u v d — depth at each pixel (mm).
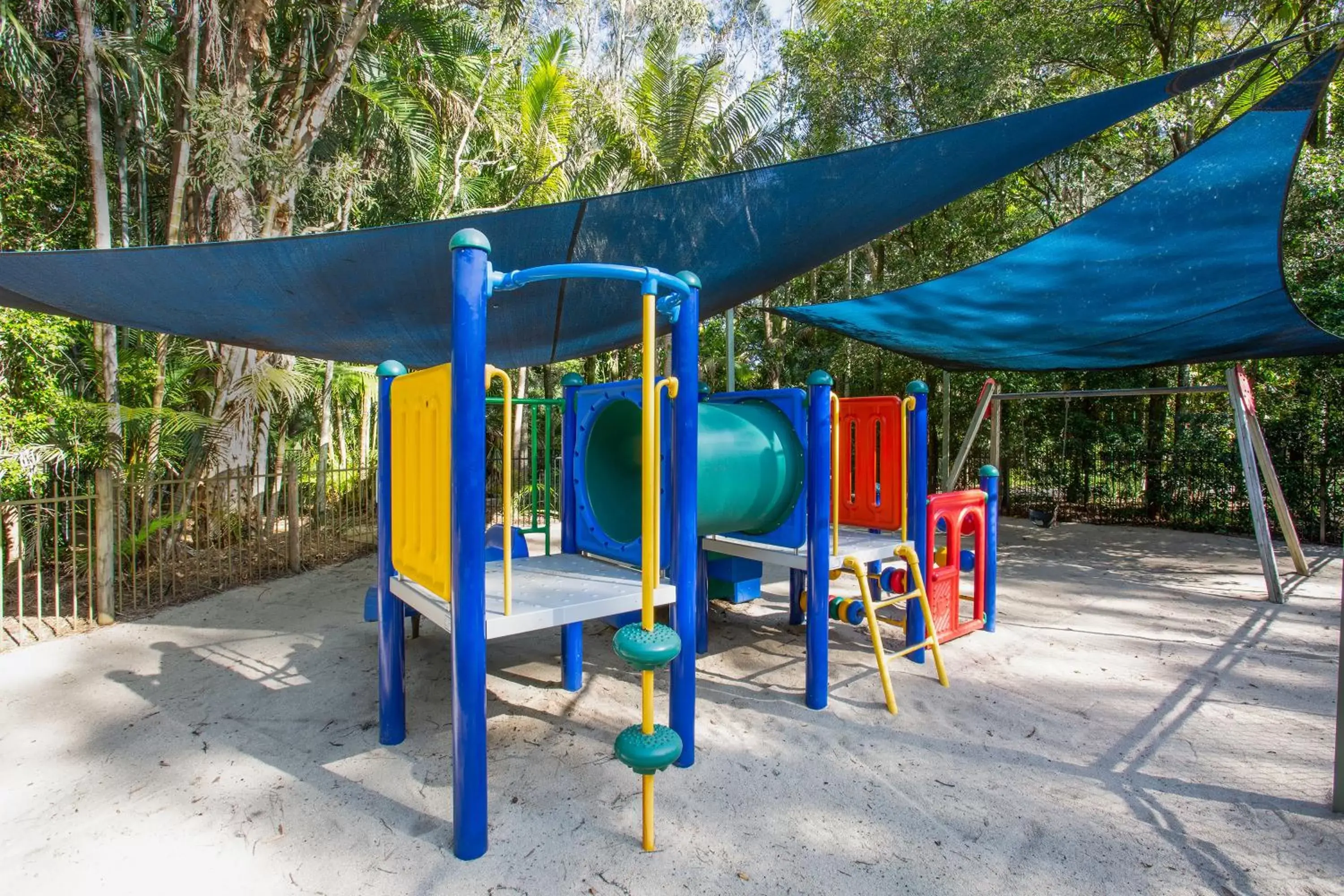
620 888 2076
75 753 2959
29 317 5629
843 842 2312
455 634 2211
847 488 4613
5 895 2049
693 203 3648
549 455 4227
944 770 2809
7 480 5355
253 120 6664
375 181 9039
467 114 9570
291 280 3729
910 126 9906
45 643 4449
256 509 6500
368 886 2088
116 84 7273
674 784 2680
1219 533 8992
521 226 3516
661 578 2904
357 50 8461
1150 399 10219
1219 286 4762
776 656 4258
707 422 3453
